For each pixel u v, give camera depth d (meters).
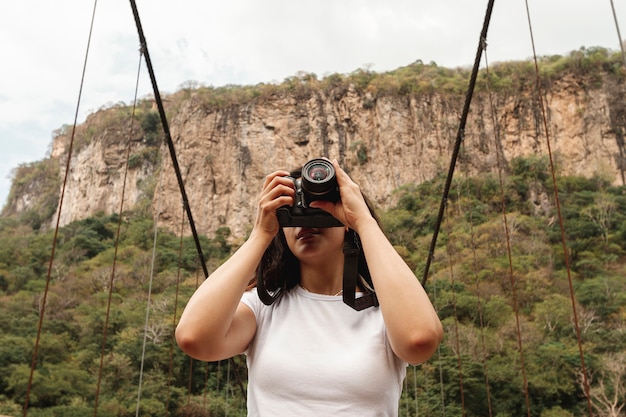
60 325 36.97
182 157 74.62
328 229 1.14
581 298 38.16
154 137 81.06
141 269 48.06
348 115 76.38
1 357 31.64
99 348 34.28
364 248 1.02
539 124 71.38
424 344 0.89
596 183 63.72
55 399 29.78
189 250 54.78
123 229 63.34
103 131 83.88
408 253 46.03
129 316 37.12
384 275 0.96
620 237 49.19
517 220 50.84
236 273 1.02
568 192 61.66
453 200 55.03
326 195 1.09
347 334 1.05
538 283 40.03
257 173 72.75
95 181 79.25
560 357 30.77
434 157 70.56
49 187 90.38
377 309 1.12
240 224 68.56
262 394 0.99
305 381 0.97
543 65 77.56
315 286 1.18
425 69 84.25
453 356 30.08
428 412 25.81
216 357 1.00
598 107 71.38
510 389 29.11
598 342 32.62
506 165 67.88
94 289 45.72
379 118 75.00
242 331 1.07
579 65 74.81
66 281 47.62
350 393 0.95
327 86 79.00
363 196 1.18
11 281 48.31
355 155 73.25
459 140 6.94
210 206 70.38
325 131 75.56
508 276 40.28
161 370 32.09
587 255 46.81
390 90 76.50
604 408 27.92
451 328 32.41
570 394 28.83
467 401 28.31
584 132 70.19
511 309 35.50
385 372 1.00
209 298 0.98
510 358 30.58
